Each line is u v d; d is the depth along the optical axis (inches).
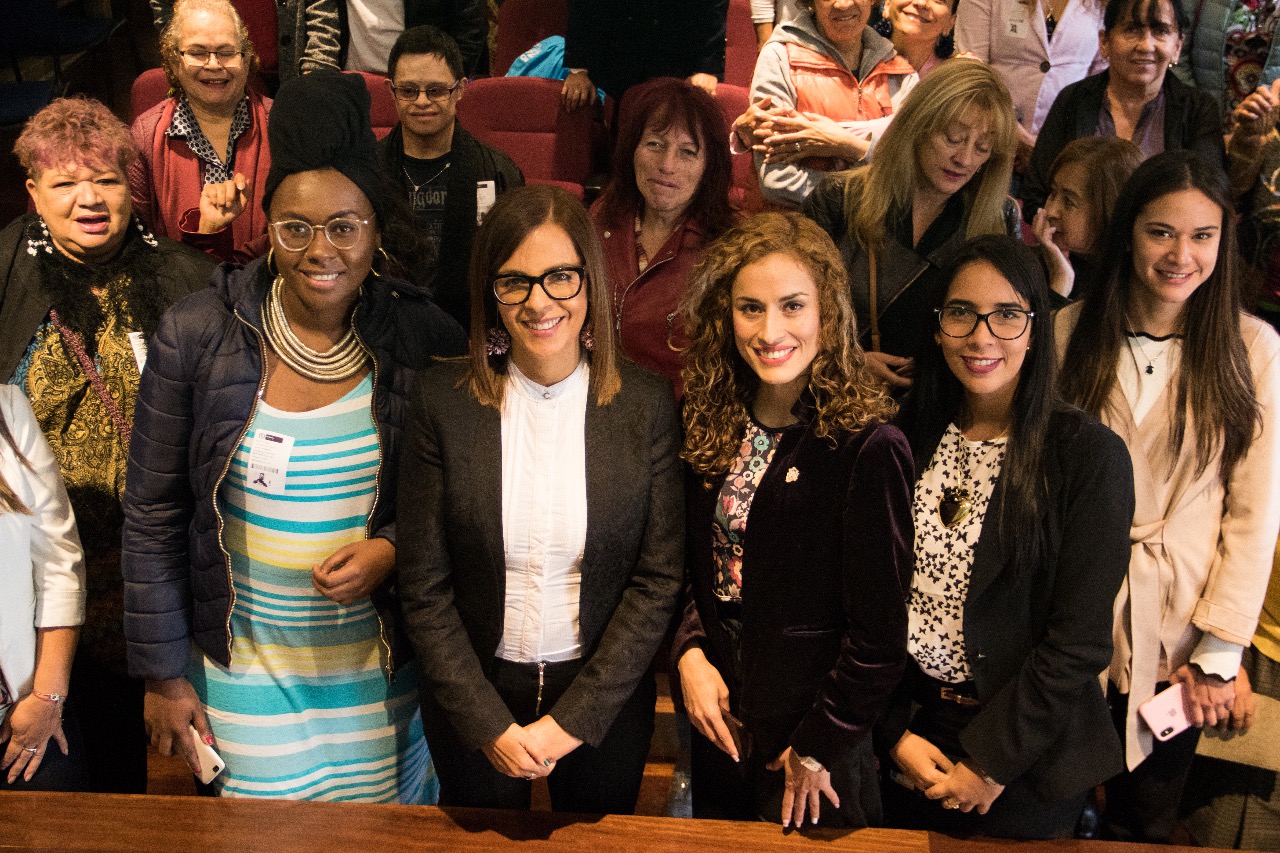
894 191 94.0
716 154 97.1
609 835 73.8
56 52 180.2
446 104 115.6
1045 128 117.8
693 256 98.5
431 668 71.1
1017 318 68.7
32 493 79.4
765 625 69.7
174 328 73.4
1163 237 74.7
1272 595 82.8
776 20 143.4
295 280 71.0
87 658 90.4
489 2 181.3
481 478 69.7
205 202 99.7
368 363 76.6
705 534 71.9
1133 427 78.9
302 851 72.1
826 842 73.3
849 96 116.6
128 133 89.9
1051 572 70.2
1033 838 75.5
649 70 137.9
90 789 93.4
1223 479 79.1
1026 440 69.7
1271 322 106.5
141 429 74.3
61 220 87.1
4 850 71.7
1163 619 80.0
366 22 147.3
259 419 74.0
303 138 68.3
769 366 67.1
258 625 78.4
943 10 125.8
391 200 86.1
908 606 75.2
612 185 101.7
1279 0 124.9
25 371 88.7
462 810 75.9
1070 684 69.4
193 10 110.4
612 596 73.3
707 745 79.6
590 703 70.7
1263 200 105.5
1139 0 109.3
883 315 95.5
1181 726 80.0
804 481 67.2
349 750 82.2
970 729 72.6
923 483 75.2
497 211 67.8
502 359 71.7
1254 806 86.4
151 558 76.0
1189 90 115.0
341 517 76.7
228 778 81.5
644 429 71.4
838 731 68.3
